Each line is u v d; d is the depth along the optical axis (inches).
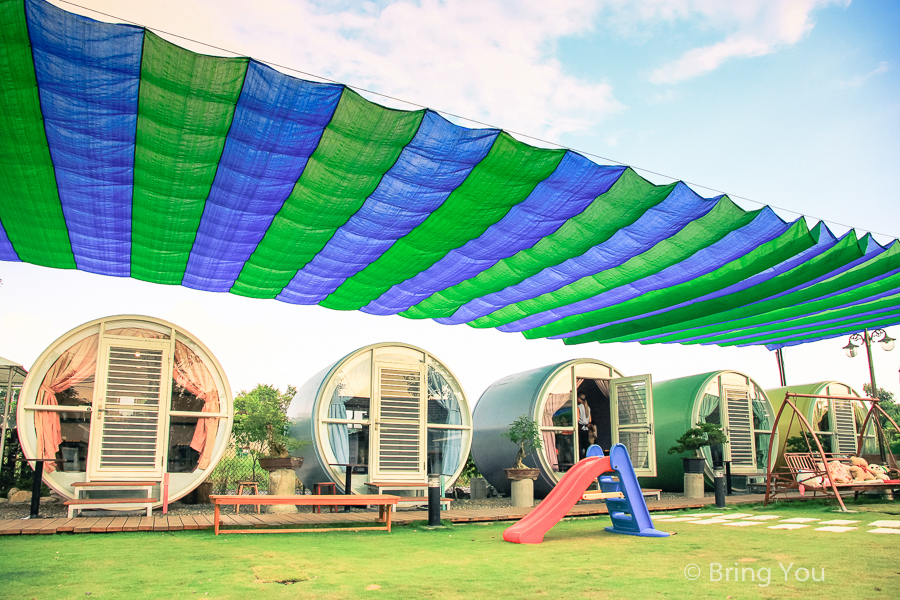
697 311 435.5
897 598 173.9
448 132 231.5
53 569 214.2
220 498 304.8
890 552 253.6
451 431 509.4
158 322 418.0
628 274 376.5
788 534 311.3
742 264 355.3
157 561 230.8
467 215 299.0
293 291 410.9
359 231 317.1
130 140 239.5
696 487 551.8
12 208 299.6
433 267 367.9
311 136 233.3
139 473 395.2
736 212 295.6
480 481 594.2
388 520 334.0
